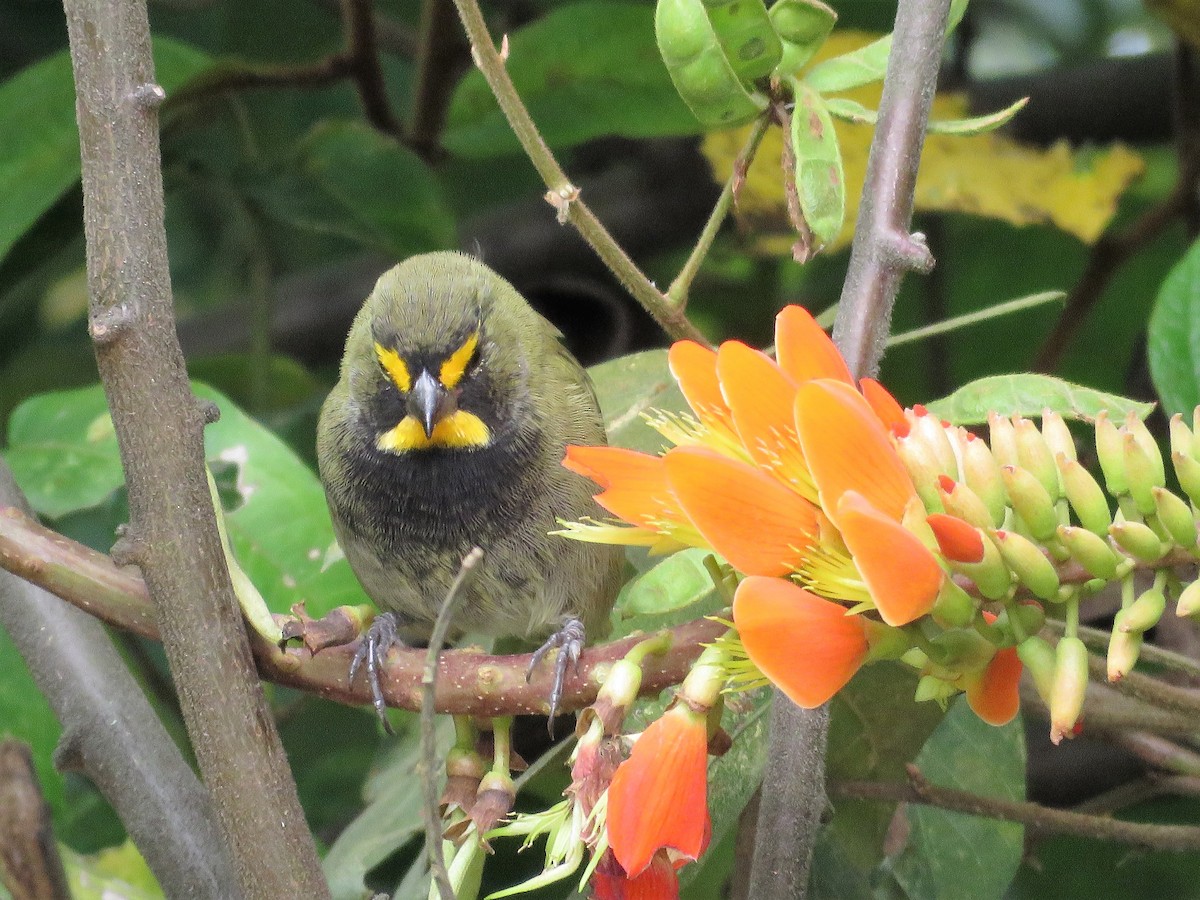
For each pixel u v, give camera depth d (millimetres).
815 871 7371
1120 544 4180
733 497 4230
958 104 10609
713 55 5531
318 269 12977
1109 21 13805
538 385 8273
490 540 8070
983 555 4160
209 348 12742
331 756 9672
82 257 11914
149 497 4848
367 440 8219
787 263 12680
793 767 5113
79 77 4906
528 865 7543
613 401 8703
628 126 10117
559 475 8102
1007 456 4434
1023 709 7645
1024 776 7645
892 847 7594
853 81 5887
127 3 4918
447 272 8461
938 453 4352
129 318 4848
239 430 7984
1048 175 9859
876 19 11562
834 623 4180
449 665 5094
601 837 4352
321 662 5172
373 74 10609
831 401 4141
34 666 6188
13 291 10445
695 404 4711
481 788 5070
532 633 8461
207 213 12906
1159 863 9219
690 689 4402
